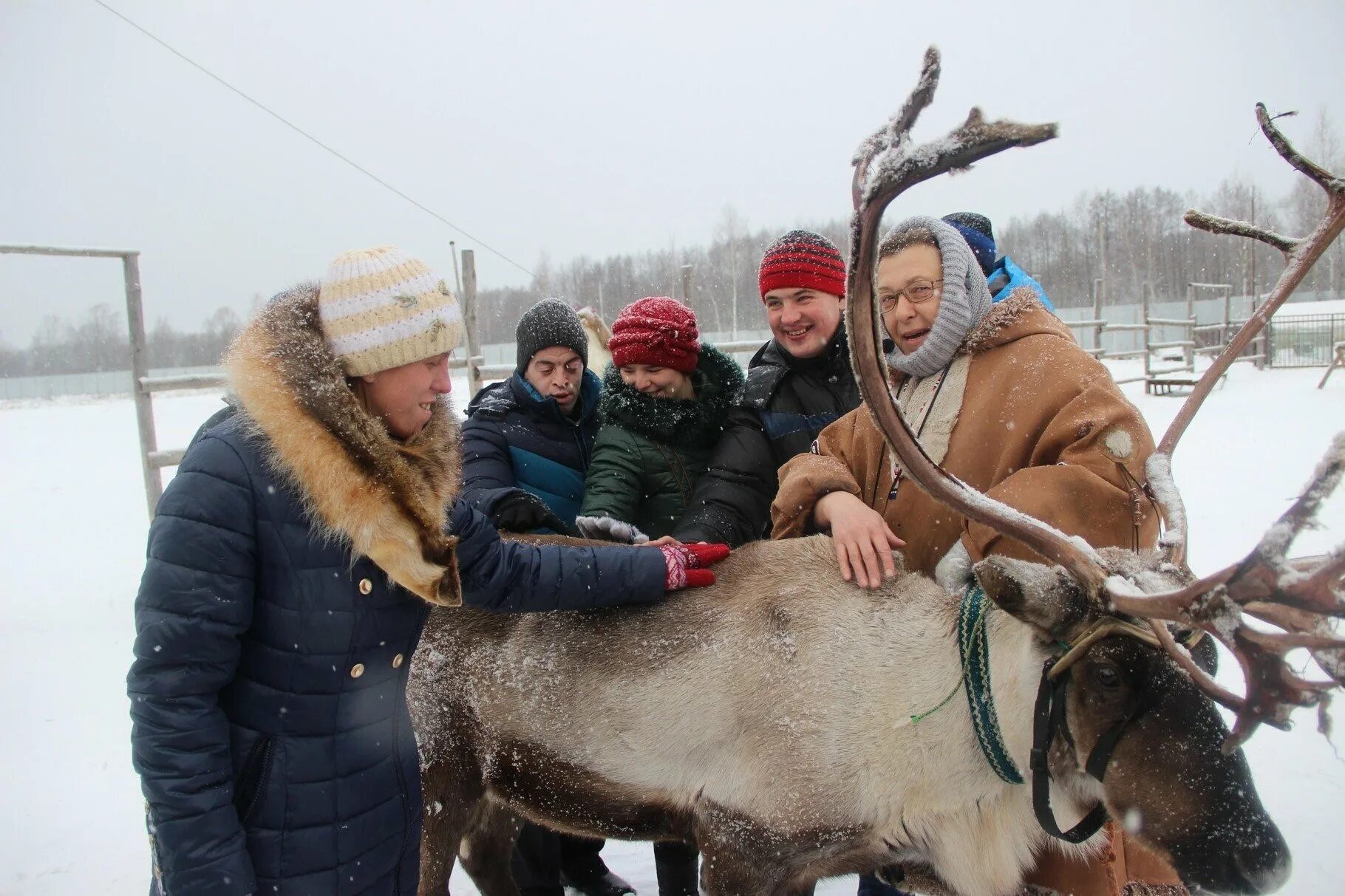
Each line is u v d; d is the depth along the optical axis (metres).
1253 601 1.68
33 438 19.00
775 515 2.82
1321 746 4.00
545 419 3.49
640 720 2.50
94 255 6.48
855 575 2.46
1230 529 7.20
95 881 3.41
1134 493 2.25
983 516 2.06
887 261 2.57
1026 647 2.21
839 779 2.30
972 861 2.36
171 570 1.67
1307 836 3.33
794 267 3.12
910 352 2.63
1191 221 2.08
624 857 3.86
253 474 1.74
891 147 1.77
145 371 6.78
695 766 2.45
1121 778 2.06
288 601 1.79
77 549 8.77
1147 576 1.96
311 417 1.71
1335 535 6.79
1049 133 1.53
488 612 2.75
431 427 1.96
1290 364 22.72
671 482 3.33
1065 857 2.44
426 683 2.73
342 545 1.81
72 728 4.65
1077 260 48.25
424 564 1.82
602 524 2.80
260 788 1.81
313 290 1.87
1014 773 2.25
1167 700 2.00
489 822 3.09
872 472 2.74
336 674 1.85
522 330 3.46
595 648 2.59
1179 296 45.12
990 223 3.80
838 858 2.39
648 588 2.43
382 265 1.81
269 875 1.83
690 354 3.32
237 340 1.83
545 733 2.61
